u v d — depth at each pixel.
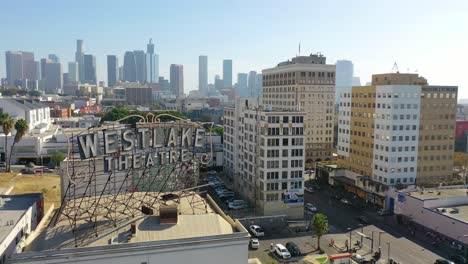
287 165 107.31
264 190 106.31
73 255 46.88
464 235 85.38
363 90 131.38
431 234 94.75
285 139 106.44
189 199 68.31
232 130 139.50
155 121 64.31
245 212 108.88
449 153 126.31
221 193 128.50
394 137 119.00
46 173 142.50
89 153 54.31
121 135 57.81
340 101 145.62
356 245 89.12
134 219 56.56
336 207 119.44
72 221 55.91
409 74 131.38
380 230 99.94
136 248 48.78
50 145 164.38
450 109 124.75
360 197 128.50
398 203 108.12
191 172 69.56
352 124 138.25
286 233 97.00
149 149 61.78
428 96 121.44
